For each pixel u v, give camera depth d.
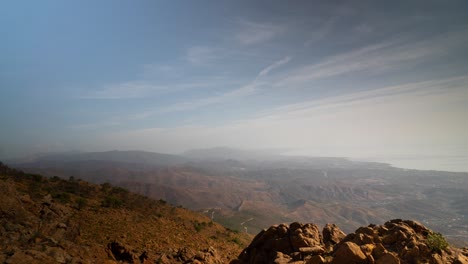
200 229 54.56
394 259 12.20
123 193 64.00
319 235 19.28
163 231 42.94
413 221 16.38
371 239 14.84
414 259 12.49
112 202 50.47
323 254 15.90
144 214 51.03
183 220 57.94
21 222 22.41
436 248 12.83
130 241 33.91
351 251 12.65
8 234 18.52
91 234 32.59
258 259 18.50
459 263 11.68
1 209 21.98
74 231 26.80
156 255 27.16
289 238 18.61
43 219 25.75
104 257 22.95
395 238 14.64
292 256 16.64
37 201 33.28
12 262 14.02
